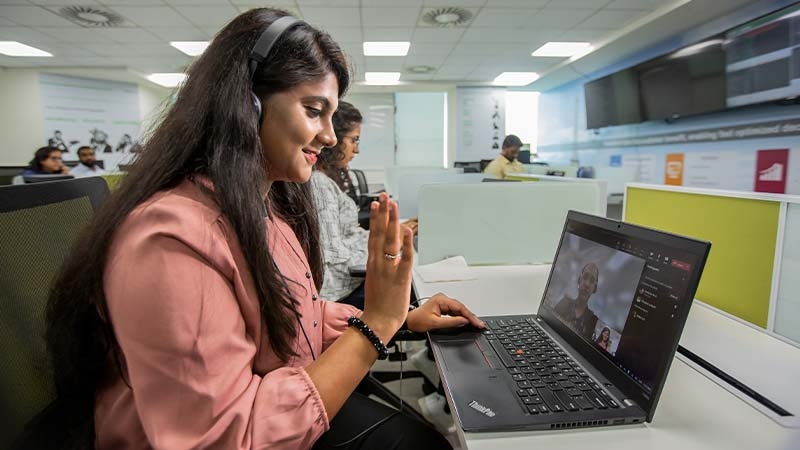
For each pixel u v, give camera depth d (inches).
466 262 59.2
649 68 186.9
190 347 16.6
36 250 22.6
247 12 22.2
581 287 31.8
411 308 38.7
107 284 17.2
